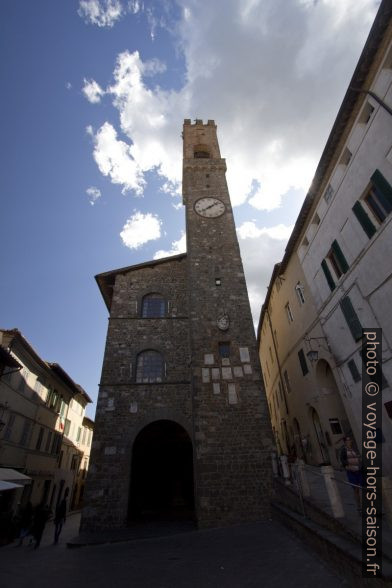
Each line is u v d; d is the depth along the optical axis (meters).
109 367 18.45
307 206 17.88
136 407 17.19
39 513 15.16
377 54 11.56
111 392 17.56
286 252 21.70
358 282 13.84
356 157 13.39
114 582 7.42
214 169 26.81
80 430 39.50
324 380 18.78
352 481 8.16
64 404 32.81
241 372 16.64
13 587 7.40
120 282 22.14
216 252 21.12
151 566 8.52
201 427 15.12
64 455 33.28
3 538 16.52
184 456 22.47
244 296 19.20
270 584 6.38
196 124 33.97
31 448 24.56
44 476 26.77
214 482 13.95
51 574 8.52
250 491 13.73
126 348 19.22
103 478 15.30
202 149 31.41
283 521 11.02
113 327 19.92
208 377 16.47
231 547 9.55
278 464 13.96
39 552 12.85
